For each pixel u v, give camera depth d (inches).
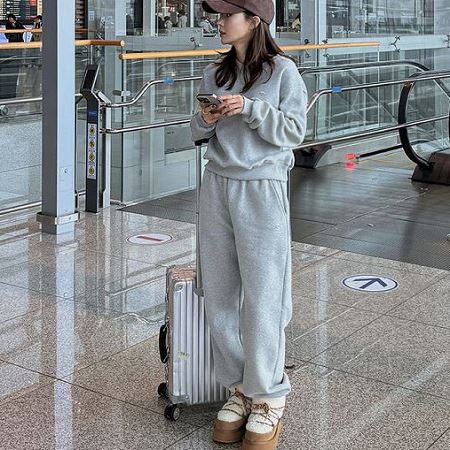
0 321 181.6
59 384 150.1
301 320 183.2
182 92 336.8
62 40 248.2
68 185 258.7
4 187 299.0
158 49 406.3
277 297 122.6
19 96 341.7
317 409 140.2
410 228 270.4
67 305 192.5
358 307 192.2
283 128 119.3
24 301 194.9
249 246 121.3
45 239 250.5
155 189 326.3
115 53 313.0
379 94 420.5
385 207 300.7
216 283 126.6
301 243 251.3
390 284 210.2
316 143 349.4
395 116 430.9
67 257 231.8
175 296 131.6
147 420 136.3
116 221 276.2
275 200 121.6
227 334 127.0
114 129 291.4
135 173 315.9
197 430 133.0
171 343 133.3
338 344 169.0
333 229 268.4
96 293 201.3
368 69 414.9
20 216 279.4
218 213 124.7
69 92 252.5
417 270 223.5
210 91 127.0
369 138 413.7
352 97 405.7
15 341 170.4
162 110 327.0
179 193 329.1
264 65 122.6
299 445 128.2
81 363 159.5
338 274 218.7
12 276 213.9
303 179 350.6
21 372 155.3
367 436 131.1
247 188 121.8
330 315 186.5
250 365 123.0
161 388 142.9
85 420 136.4
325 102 389.4
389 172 366.0
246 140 121.0
